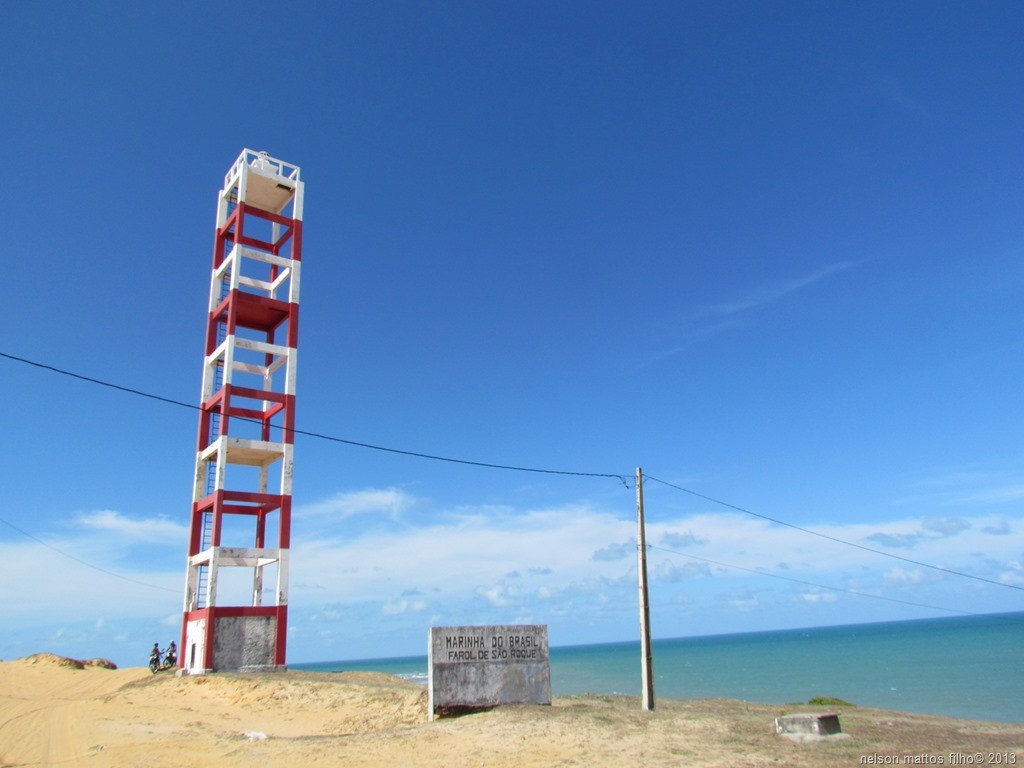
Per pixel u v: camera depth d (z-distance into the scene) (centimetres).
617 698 3139
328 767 1962
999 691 5822
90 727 2888
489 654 2727
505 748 2039
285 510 4525
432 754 2031
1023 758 1741
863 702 5391
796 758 1795
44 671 5606
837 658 12050
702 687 7394
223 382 4612
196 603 4488
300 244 5122
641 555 2864
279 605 4347
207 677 3897
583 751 1980
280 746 2244
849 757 1789
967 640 16025
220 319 5025
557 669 12744
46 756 2314
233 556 4316
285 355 4862
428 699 2798
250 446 4538
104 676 5253
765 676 8775
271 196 5303
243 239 4984
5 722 3169
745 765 1739
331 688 3422
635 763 1820
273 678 3778
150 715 3206
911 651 12938
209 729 2816
